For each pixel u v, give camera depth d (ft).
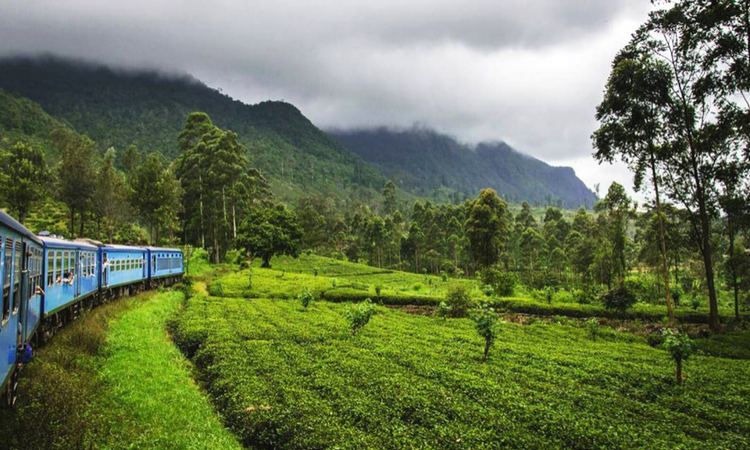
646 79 84.58
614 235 145.28
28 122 409.28
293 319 85.97
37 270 44.16
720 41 74.38
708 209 97.35
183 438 31.83
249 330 69.05
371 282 211.00
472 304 113.60
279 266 245.65
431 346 64.64
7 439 28.81
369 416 33.73
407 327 85.20
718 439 32.40
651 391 45.01
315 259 288.30
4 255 28.02
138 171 206.59
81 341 52.54
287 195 634.02
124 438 31.58
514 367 52.39
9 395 32.42
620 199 140.36
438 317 104.68
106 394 39.32
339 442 29.19
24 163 166.61
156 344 59.31
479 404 37.68
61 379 38.50
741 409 40.57
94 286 79.56
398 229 374.02
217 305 102.12
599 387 46.21
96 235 218.18
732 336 83.05
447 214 363.35
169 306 97.14
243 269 207.21
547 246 286.05
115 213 192.85
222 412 38.22
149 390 41.60
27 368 40.63
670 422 35.55
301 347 59.62
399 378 43.80
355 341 65.10
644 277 196.44
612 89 89.35
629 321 105.60
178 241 270.87
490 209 196.75
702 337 89.86
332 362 50.85
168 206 201.67
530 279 207.62
